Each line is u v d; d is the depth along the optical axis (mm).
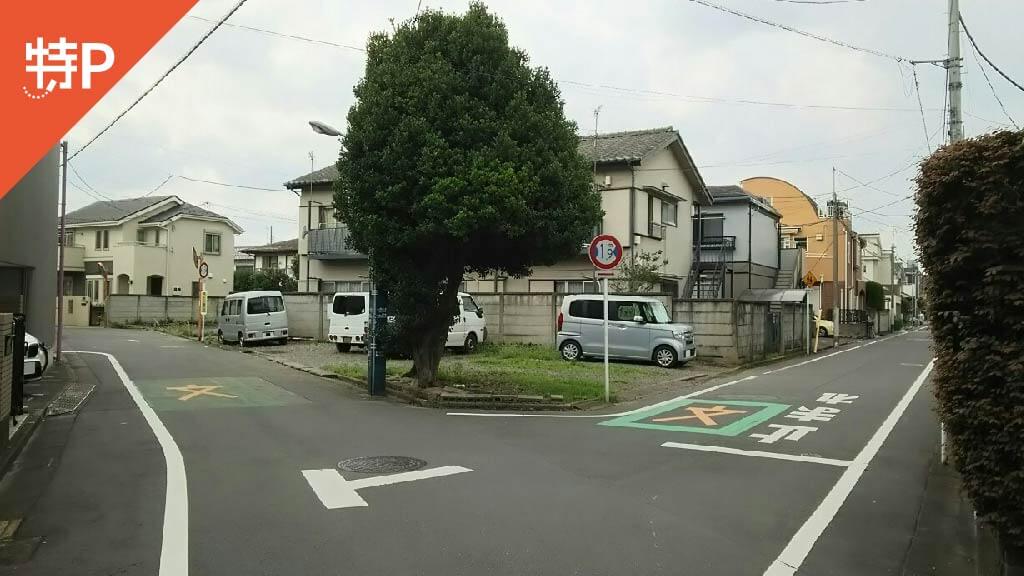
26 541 4719
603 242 11727
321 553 4453
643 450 7645
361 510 5359
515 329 20953
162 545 4613
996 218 4043
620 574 4164
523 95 11016
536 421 9562
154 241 40406
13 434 7891
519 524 5047
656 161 26781
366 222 11094
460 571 4172
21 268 15250
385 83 11125
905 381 14930
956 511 5555
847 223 42281
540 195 10844
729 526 5086
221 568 4219
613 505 5551
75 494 5855
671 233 28125
